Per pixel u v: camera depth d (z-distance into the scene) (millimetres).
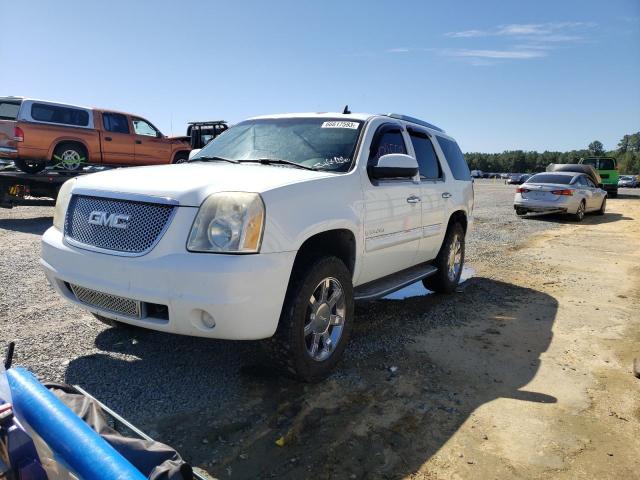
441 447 2854
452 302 5777
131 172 3611
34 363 3574
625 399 3523
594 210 16438
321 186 3557
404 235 4660
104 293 3135
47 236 3611
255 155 4355
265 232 3018
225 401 3230
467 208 6258
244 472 2561
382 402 3328
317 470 2602
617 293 6438
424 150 5418
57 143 12008
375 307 5457
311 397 3344
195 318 2939
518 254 9070
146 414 3029
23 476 1807
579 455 2838
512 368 3988
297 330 3246
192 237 2957
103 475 1405
